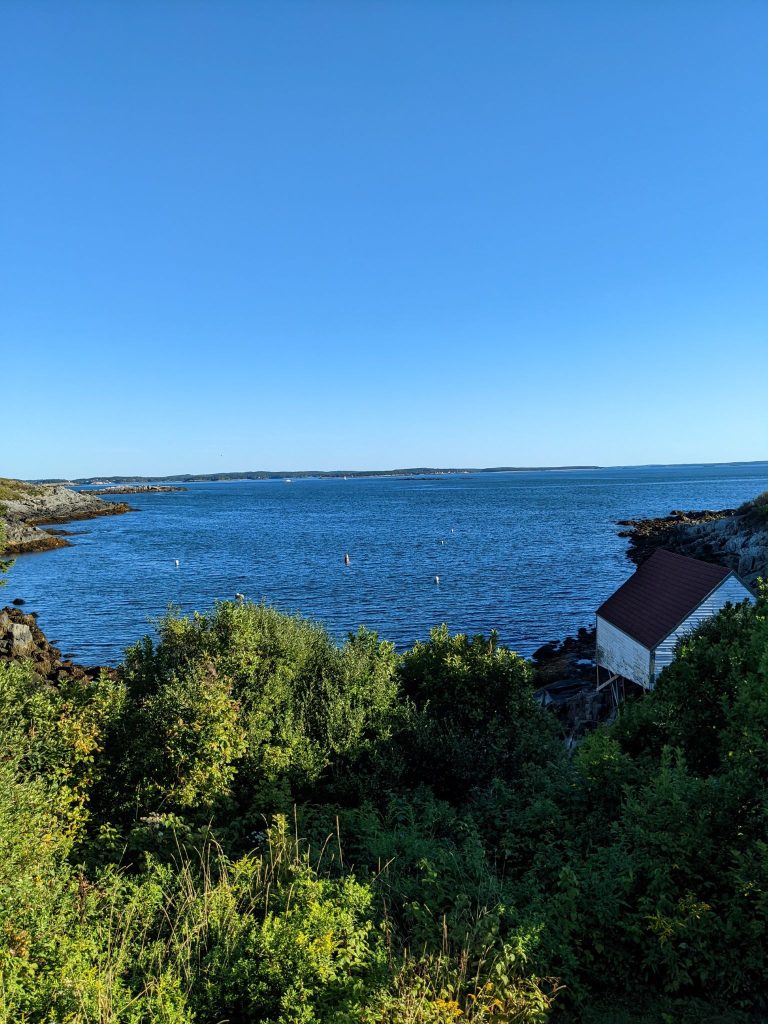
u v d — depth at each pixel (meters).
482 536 93.56
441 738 14.08
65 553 81.00
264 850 10.31
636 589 27.50
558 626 42.72
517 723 14.97
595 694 27.00
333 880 8.98
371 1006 6.33
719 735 10.45
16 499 132.88
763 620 12.02
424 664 16.88
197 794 11.37
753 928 7.41
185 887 8.80
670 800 8.74
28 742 10.89
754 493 183.88
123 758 11.88
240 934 7.73
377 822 10.79
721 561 57.94
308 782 12.34
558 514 129.88
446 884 8.68
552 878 8.95
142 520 133.12
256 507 176.75
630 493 198.25
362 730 13.84
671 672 12.87
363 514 142.88
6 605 49.31
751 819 8.54
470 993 6.91
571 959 7.46
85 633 42.28
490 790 12.53
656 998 7.41
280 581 59.38
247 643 14.53
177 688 12.34
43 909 7.51
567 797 11.02
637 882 8.40
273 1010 6.83
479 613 46.28
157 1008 6.46
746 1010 7.20
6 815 8.13
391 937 7.61
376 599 50.97
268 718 13.37
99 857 9.94
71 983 6.39
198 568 67.88
